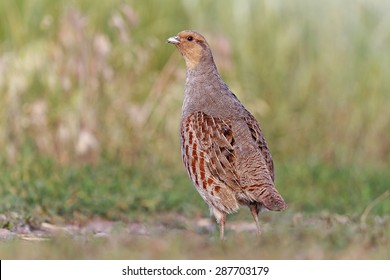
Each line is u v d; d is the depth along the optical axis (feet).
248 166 39.37
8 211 46.11
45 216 46.65
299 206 54.24
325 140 71.05
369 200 55.11
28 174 55.72
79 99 62.23
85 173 57.52
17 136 61.52
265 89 71.72
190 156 41.37
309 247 36.73
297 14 74.18
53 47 64.18
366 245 38.37
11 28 66.49
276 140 70.54
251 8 73.15
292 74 72.64
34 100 62.85
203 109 42.55
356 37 74.69
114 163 62.13
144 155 63.98
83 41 62.95
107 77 62.90
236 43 71.92
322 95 72.33
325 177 61.72
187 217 50.44
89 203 49.80
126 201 50.98
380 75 73.51
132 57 66.33
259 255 35.22
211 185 40.42
